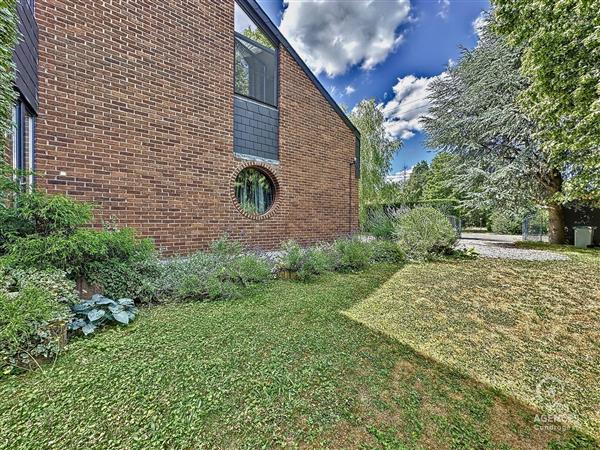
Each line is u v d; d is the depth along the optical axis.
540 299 4.67
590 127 4.83
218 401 2.00
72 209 3.59
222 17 7.05
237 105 7.40
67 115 4.97
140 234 5.76
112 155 5.45
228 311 3.75
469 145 12.74
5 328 2.27
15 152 4.04
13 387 2.10
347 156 10.44
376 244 8.01
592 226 11.31
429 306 4.28
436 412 2.02
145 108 5.84
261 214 8.01
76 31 5.06
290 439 1.72
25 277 2.98
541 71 5.21
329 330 3.29
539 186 11.73
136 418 1.82
